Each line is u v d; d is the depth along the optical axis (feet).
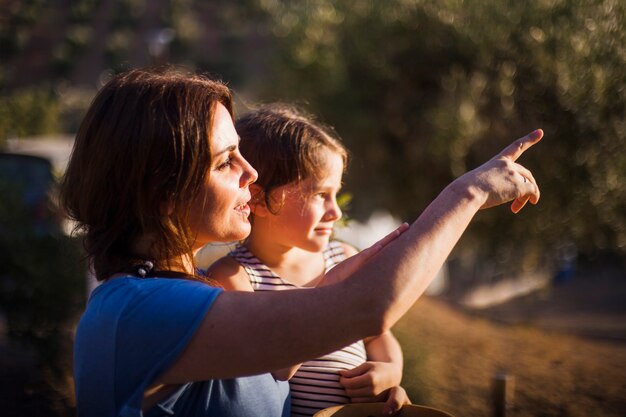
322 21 29.45
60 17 100.58
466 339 18.24
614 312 37.96
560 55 23.18
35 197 20.10
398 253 3.98
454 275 44.50
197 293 4.07
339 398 5.87
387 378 5.82
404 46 26.94
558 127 24.14
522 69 24.30
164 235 4.36
